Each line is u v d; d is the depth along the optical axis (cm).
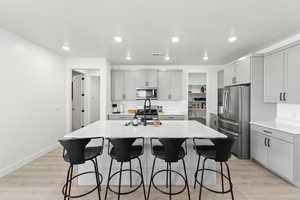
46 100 374
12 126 286
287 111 311
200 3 186
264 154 292
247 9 198
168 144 182
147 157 239
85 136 203
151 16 216
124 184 241
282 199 209
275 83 298
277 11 202
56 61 409
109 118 484
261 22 232
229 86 409
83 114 586
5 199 208
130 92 519
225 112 396
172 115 499
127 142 183
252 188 234
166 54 407
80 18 223
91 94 646
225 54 404
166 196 215
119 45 338
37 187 235
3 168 269
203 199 209
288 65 271
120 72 519
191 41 311
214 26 246
